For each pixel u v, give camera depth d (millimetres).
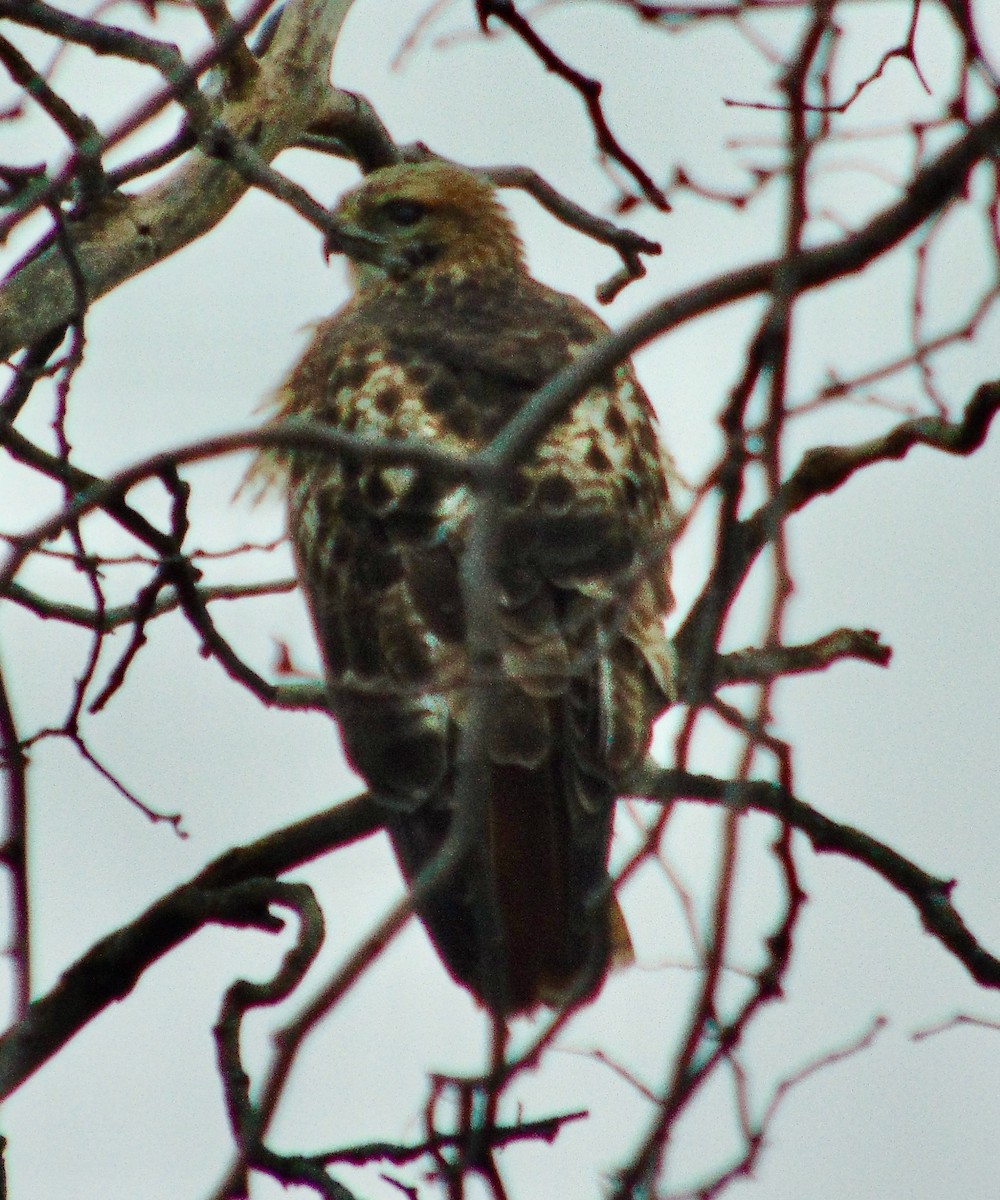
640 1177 5562
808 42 6406
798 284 6230
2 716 8047
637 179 9805
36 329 10617
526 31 9430
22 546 6496
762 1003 6168
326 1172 7973
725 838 5719
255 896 9703
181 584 9664
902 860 10727
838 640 10281
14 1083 9219
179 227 10789
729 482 6039
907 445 9227
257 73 10898
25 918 7840
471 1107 6102
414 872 9312
